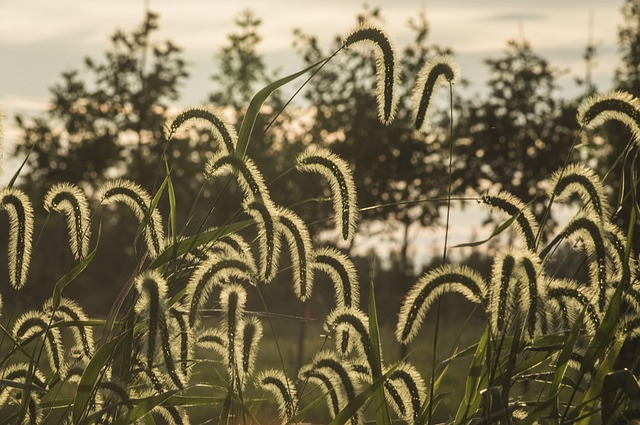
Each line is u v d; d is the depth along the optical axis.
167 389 4.48
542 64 21.92
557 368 4.36
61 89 23.42
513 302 4.09
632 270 4.55
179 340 4.50
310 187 21.53
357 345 4.52
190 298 4.30
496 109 21.91
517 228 4.52
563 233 4.43
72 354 4.96
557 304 4.49
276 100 23.22
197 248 4.67
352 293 4.61
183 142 22.56
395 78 4.81
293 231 4.55
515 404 4.43
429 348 21.88
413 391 4.50
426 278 4.27
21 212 4.71
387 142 22.17
